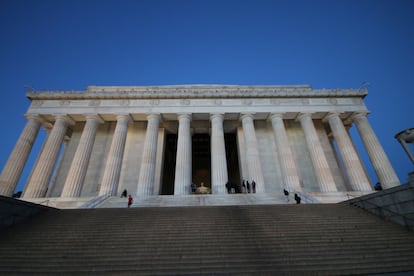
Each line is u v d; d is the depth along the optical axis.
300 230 10.77
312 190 30.41
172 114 31.28
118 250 8.79
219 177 26.88
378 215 12.96
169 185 46.75
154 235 10.23
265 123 35.44
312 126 30.47
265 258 8.04
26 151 27.80
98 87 36.41
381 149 28.58
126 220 12.47
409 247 8.88
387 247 8.87
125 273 7.23
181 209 14.62
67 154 31.92
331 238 9.76
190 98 31.83
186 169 27.33
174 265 7.68
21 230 11.20
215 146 28.89
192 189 26.78
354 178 27.12
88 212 14.09
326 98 32.50
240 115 31.80
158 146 33.31
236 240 9.60
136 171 31.53
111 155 27.92
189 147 29.11
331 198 24.80
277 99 32.34
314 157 28.80
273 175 31.45
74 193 25.34
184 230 10.84
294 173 27.39
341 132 30.02
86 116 30.34
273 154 32.97
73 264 7.79
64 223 12.10
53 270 7.43
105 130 33.97
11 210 11.95
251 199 21.64
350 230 10.73
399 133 11.66
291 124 35.31
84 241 9.66
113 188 26.41
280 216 12.91
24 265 7.75
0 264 7.87
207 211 14.09
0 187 24.70
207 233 10.43
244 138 32.53
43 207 14.68
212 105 31.55
